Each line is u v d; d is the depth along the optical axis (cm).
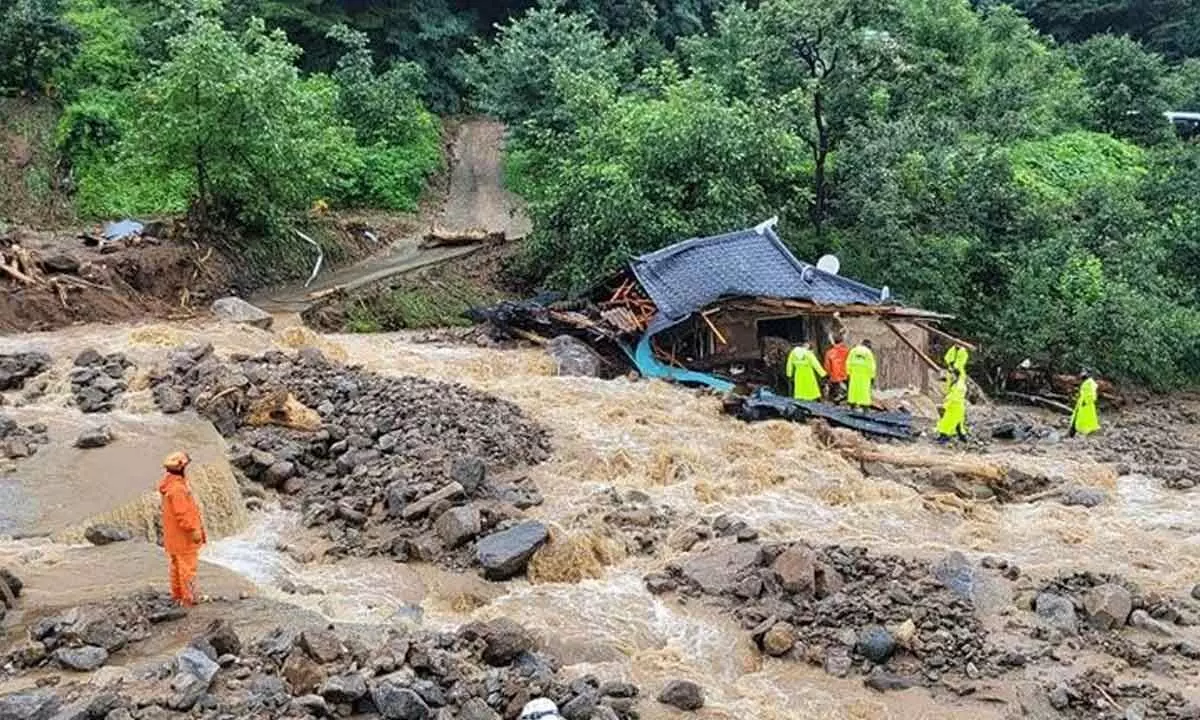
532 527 1570
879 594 1441
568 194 3250
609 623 1381
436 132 4784
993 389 3231
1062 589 1494
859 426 2284
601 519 1669
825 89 3397
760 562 1506
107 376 2050
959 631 1355
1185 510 1953
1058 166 4781
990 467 1995
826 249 3331
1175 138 5491
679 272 2716
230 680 1036
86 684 1025
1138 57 5753
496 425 1978
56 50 3694
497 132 5112
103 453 1728
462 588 1462
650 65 4856
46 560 1380
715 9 5794
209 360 2117
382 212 4059
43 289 2520
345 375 2142
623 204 3050
